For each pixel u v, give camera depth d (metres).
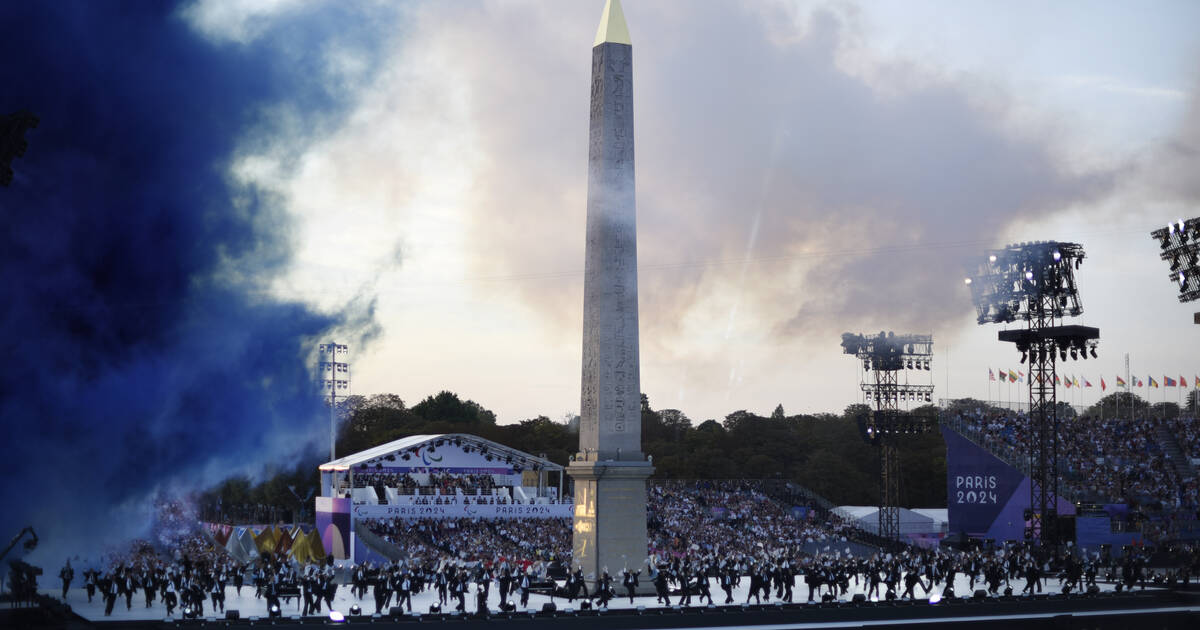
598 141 75.19
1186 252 104.31
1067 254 105.12
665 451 173.38
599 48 75.12
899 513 129.75
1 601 59.22
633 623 62.94
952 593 76.19
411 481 121.31
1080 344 105.12
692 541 116.19
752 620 65.69
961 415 128.38
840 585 75.69
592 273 75.69
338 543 109.25
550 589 78.00
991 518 118.50
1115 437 132.12
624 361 75.88
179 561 75.81
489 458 125.69
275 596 61.88
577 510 77.06
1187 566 91.56
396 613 63.25
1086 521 111.69
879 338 124.06
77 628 56.69
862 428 125.88
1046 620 66.25
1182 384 140.75
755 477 167.00
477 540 107.25
